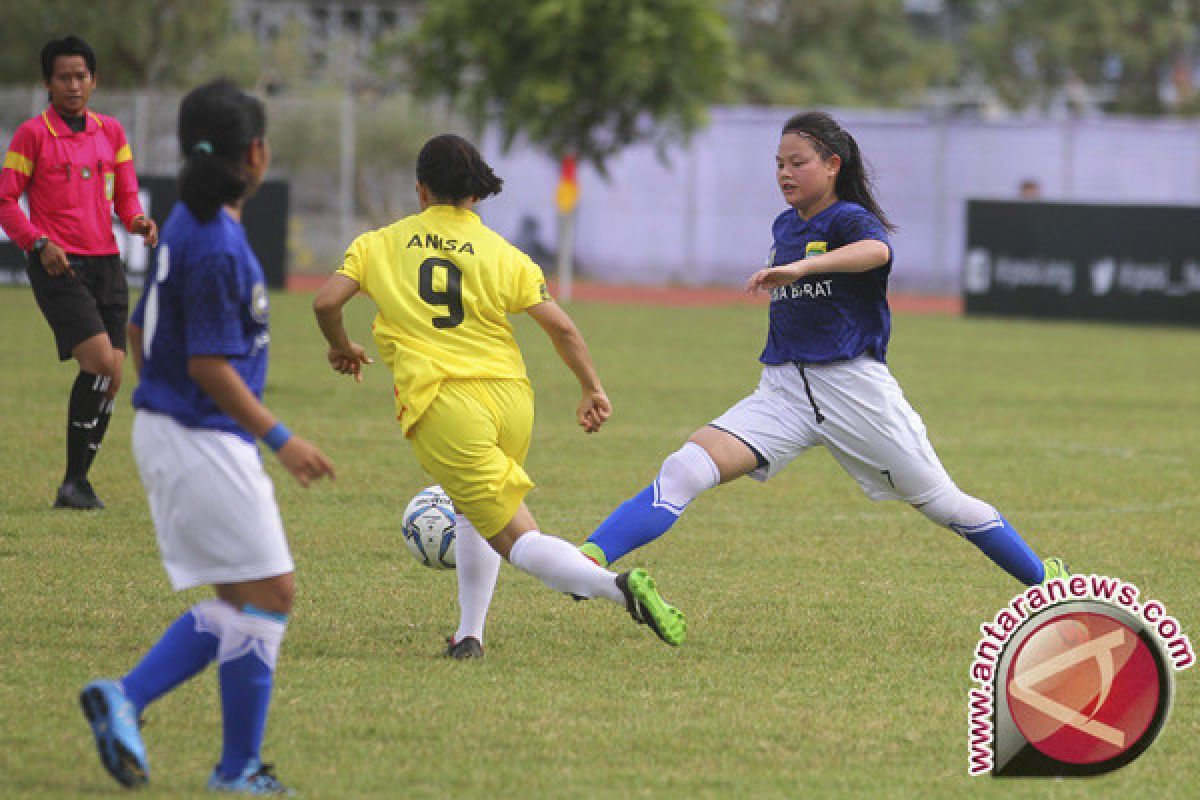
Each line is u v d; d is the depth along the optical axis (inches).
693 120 4013.3
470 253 803.4
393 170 4175.7
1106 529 1235.9
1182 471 1540.4
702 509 1298.0
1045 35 6692.9
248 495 606.2
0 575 975.6
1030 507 1333.7
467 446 783.1
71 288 1182.9
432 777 635.5
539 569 776.9
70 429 1190.9
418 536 907.4
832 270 826.8
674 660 836.0
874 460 877.2
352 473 1402.6
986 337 3051.2
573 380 2187.5
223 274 589.6
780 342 884.0
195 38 4970.5
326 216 4089.6
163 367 607.2
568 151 4065.0
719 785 637.3
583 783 633.6
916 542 1175.6
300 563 1046.4
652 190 4746.6
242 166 606.9
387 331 803.4
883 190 4586.6
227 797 601.0
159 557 1040.8
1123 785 654.5
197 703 727.7
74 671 773.9
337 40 5816.9
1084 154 4493.1
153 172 3602.4
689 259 4761.3
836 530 1217.4
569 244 4023.1
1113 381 2354.8
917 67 7086.6
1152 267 3368.6
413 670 800.3
